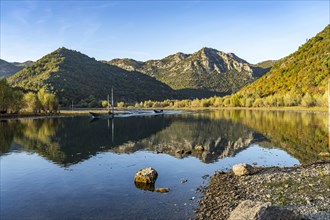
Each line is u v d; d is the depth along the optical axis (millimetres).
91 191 23094
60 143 49406
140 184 24812
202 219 16719
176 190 22703
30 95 126938
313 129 62812
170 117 118000
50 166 32219
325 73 181000
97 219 17578
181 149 42250
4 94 108688
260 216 12547
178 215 17594
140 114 145250
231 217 13750
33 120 100938
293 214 13023
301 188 20562
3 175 28406
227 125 77750
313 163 29984
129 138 55500
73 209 19297
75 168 31188
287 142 47062
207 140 51438
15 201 21016
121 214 18188
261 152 39344
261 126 72625
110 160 35250
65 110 173500
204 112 159375
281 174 25031
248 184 22688
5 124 83062
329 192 19297
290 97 166250
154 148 43906
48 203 20500
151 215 17844
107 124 87375
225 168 30328
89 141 51688
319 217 15031
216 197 20359
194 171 29094
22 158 36688
